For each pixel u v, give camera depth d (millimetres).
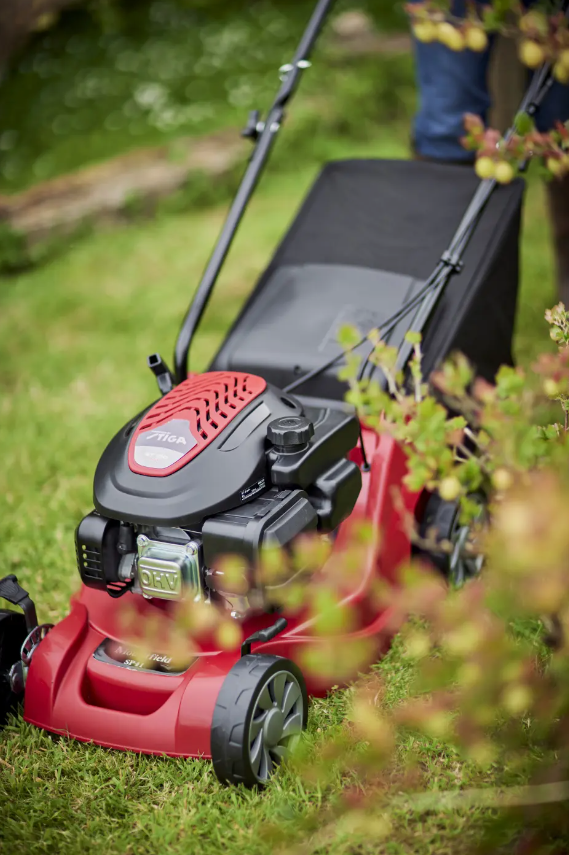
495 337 2715
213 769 2164
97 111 7293
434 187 2742
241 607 2158
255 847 2051
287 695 2184
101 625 2297
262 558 2088
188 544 2148
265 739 2139
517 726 2062
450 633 1920
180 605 2258
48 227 5094
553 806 1968
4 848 2084
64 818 2137
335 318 2555
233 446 2178
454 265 2490
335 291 2611
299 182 5727
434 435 1972
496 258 2658
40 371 3662
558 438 2020
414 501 2498
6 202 5277
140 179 5492
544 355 2016
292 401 2303
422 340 2535
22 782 2188
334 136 6277
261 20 8281
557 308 2117
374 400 2000
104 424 3240
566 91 2814
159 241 4984
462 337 2592
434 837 2045
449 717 2203
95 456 3109
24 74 7879
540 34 1938
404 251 2668
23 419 3326
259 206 5395
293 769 2156
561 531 1782
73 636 2285
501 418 1988
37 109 7449
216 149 5859
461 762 2158
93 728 2211
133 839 2094
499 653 1890
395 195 2750
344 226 2730
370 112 6465
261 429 2211
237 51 7789
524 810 1958
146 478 2154
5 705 2311
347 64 7117
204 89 7367
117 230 5285
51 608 2582
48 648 2273
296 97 6664
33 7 4496
